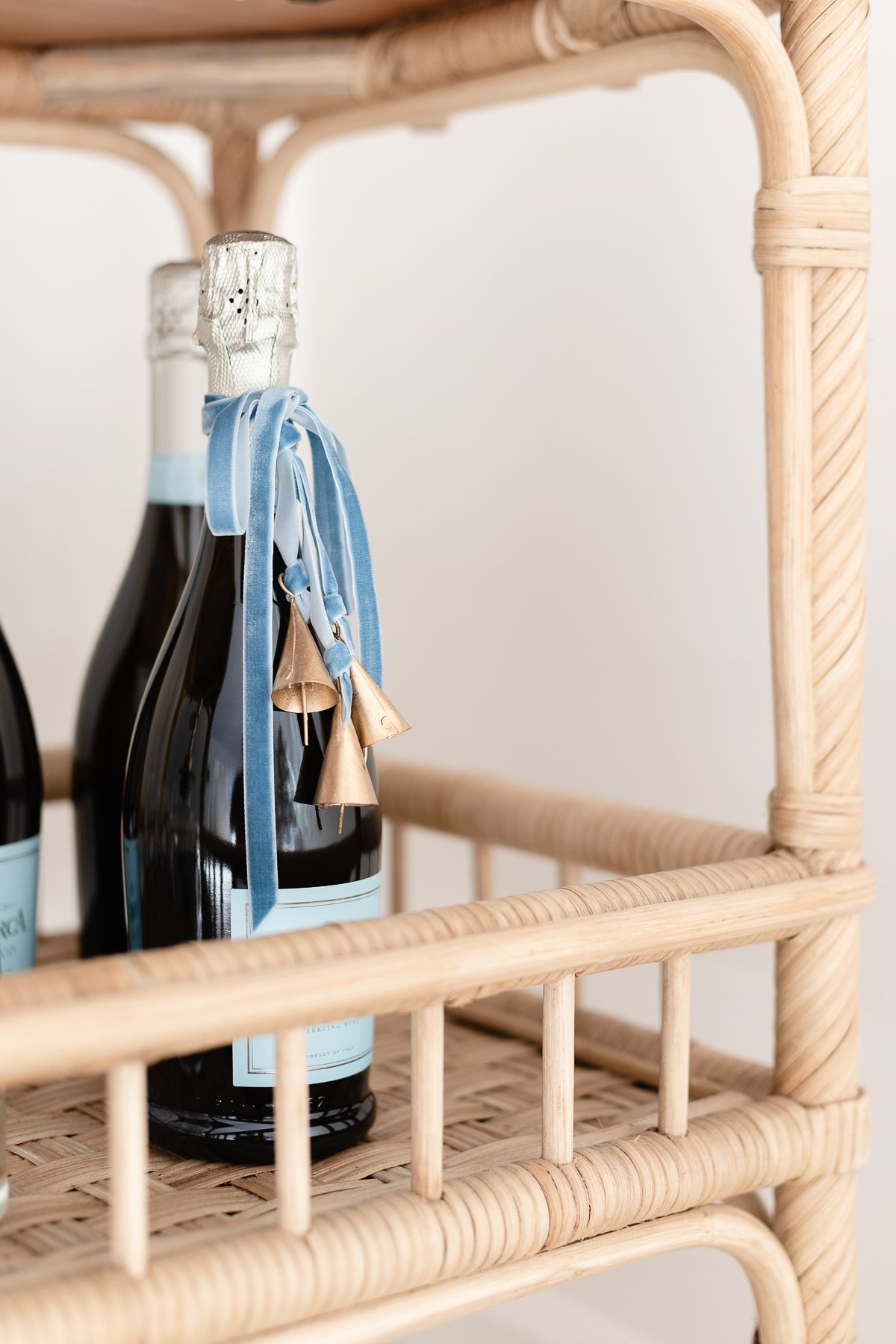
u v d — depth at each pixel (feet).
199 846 1.59
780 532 1.67
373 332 3.24
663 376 2.67
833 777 1.70
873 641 2.39
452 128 3.04
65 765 2.47
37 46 2.34
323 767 1.49
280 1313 1.28
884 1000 2.41
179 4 2.10
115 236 3.08
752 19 1.55
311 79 2.23
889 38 2.34
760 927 1.60
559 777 2.91
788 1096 1.74
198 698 1.63
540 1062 2.02
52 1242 1.36
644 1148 1.56
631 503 2.75
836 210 1.62
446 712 3.14
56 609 3.06
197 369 2.04
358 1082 1.67
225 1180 1.54
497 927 1.41
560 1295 2.86
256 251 1.48
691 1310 2.65
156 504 2.12
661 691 2.71
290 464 1.52
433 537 3.14
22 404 2.97
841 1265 1.75
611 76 1.91
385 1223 1.35
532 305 2.91
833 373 1.64
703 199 2.59
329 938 1.33
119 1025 1.16
